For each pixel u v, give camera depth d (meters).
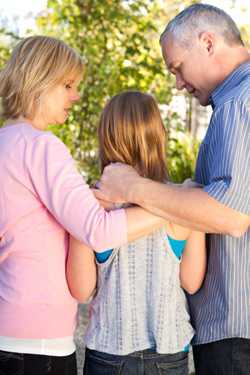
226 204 2.07
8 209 2.11
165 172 2.36
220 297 2.32
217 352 2.37
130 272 2.24
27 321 2.10
